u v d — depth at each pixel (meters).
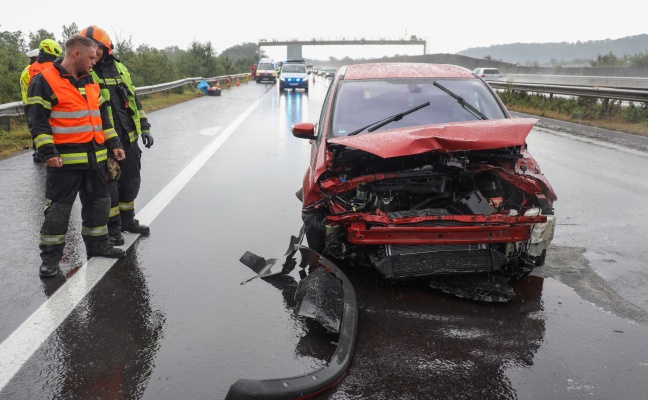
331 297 3.69
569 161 9.59
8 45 18.34
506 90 21.86
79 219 6.20
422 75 5.64
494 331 3.51
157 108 20.14
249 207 6.54
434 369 3.07
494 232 3.94
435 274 4.02
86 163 4.44
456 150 3.93
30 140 11.37
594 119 16.19
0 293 4.14
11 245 5.22
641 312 3.77
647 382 2.94
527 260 4.16
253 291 4.17
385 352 3.26
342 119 5.02
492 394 2.84
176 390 2.90
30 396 2.85
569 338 3.42
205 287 4.24
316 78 69.69
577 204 6.65
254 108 20.61
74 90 4.33
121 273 4.52
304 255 4.46
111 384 2.96
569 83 40.03
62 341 3.42
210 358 3.21
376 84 5.46
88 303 3.96
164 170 8.72
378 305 3.89
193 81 31.61
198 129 13.94
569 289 4.15
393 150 3.82
